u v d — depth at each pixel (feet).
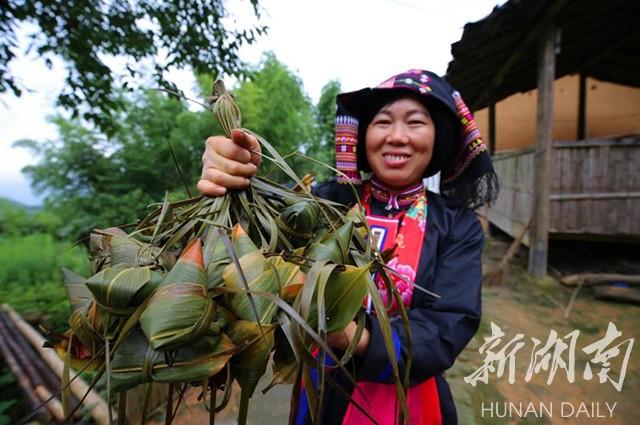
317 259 1.89
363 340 2.31
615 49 19.07
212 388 1.76
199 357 1.47
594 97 27.43
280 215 2.16
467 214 3.38
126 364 1.51
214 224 1.82
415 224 3.25
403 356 2.46
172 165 26.12
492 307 11.73
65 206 25.36
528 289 13.12
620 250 16.76
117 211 24.27
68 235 24.93
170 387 1.90
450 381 7.99
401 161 3.27
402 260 3.10
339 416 3.12
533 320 10.78
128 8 10.19
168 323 1.40
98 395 6.47
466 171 3.70
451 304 2.84
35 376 7.04
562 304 11.81
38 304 13.16
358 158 3.97
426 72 3.38
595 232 13.84
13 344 8.58
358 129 3.78
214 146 2.25
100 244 2.15
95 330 1.63
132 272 1.57
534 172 13.98
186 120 27.07
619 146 13.38
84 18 9.35
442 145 3.53
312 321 1.68
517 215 17.21
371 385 3.06
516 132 29.25
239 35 12.25
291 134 33.65
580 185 13.87
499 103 29.58
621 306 11.50
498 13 10.03
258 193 2.35
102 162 25.63
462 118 3.50
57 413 5.91
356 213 2.39
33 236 24.68
